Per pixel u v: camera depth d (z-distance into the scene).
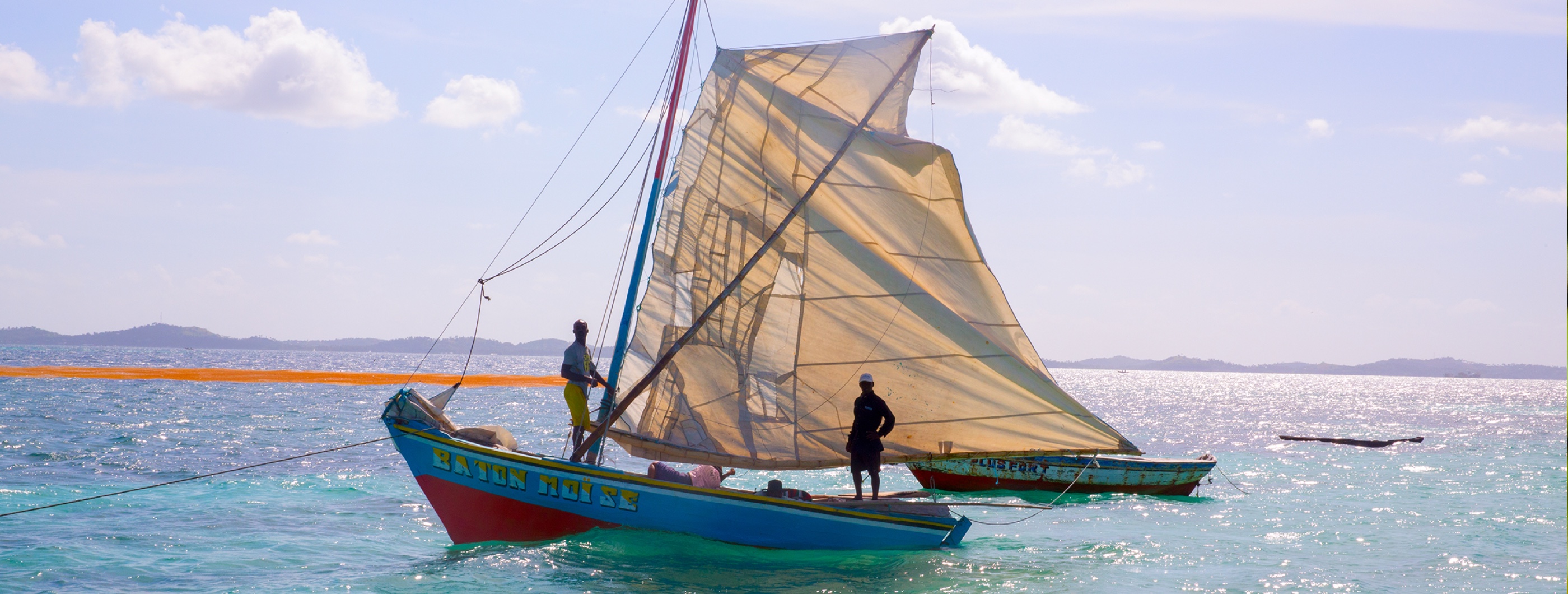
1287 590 14.20
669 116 15.77
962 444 15.67
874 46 15.62
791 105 15.19
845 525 15.31
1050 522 20.58
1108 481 25.58
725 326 14.97
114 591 12.94
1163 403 113.94
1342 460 38.56
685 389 14.84
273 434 37.38
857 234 15.33
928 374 15.52
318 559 15.02
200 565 14.46
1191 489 26.00
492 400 71.31
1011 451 15.78
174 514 18.72
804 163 15.23
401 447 15.50
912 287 15.34
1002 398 15.58
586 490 14.95
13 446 29.34
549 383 60.72
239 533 17.00
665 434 14.78
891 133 15.62
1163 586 14.28
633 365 14.73
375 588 13.02
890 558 15.33
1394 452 43.22
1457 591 14.31
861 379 15.20
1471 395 179.88
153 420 41.69
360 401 61.69
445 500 15.45
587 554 14.63
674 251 14.89
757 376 15.06
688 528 15.05
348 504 20.53
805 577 13.88
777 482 15.56
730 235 14.98
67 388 62.16
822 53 15.40
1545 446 47.69
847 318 15.30
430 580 13.36
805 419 15.27
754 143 15.08
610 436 14.86
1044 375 15.41
